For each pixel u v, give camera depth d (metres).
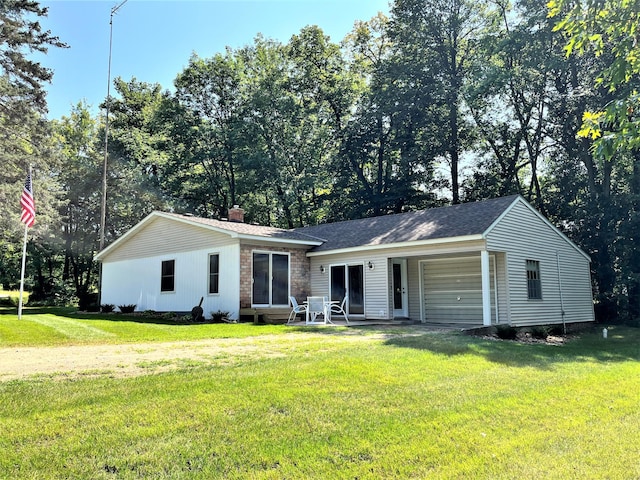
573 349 10.65
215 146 31.97
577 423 4.82
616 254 21.00
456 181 29.28
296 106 31.30
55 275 37.72
